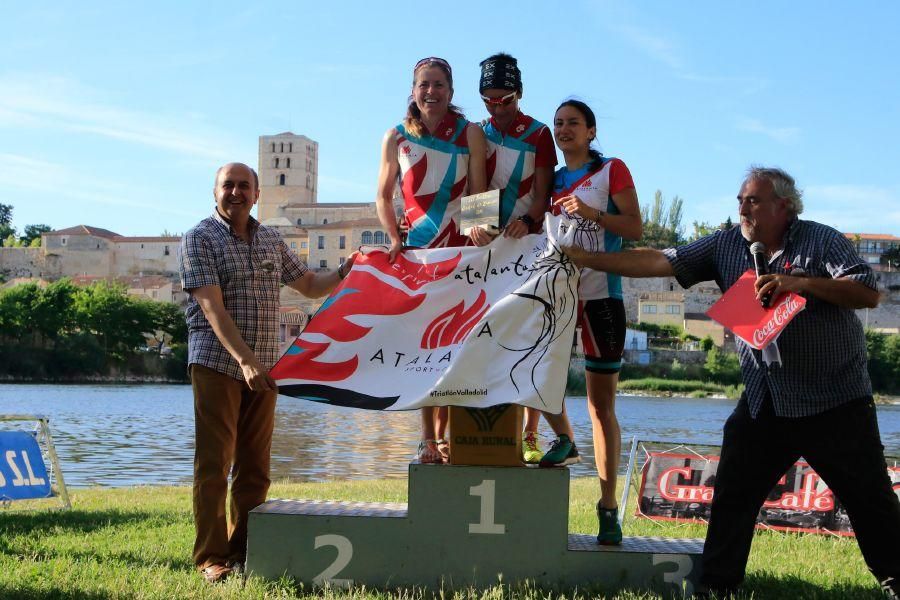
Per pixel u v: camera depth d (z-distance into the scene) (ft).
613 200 16.93
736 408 15.87
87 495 35.58
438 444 17.81
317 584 15.58
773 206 15.07
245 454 18.20
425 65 17.60
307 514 15.78
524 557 15.55
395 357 16.28
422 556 15.57
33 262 500.74
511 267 16.52
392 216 17.74
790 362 14.82
